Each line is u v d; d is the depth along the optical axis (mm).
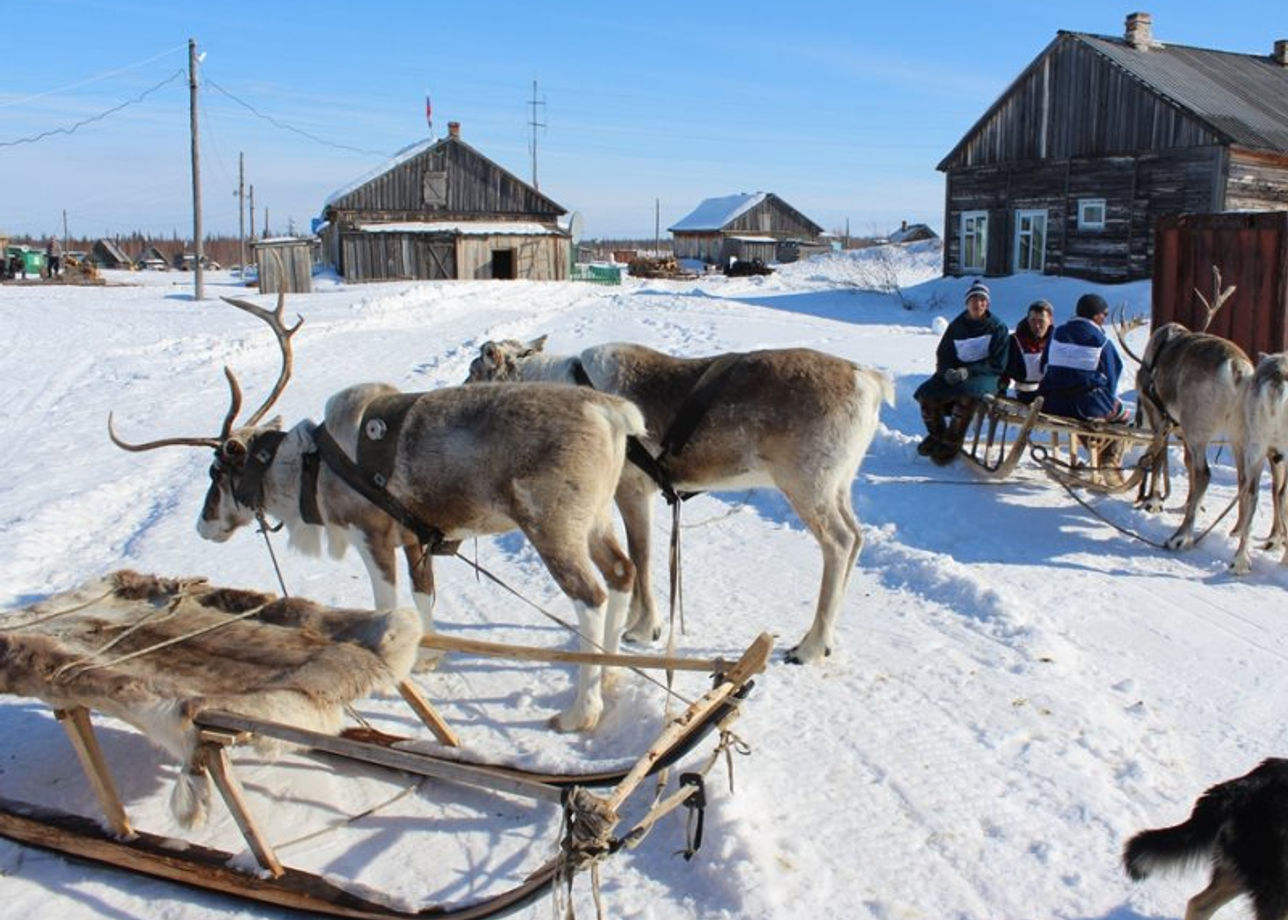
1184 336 8758
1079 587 7461
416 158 48531
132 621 5223
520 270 48000
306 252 39969
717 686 4426
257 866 4207
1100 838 4414
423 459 5480
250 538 9039
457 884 4234
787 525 9078
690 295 33062
